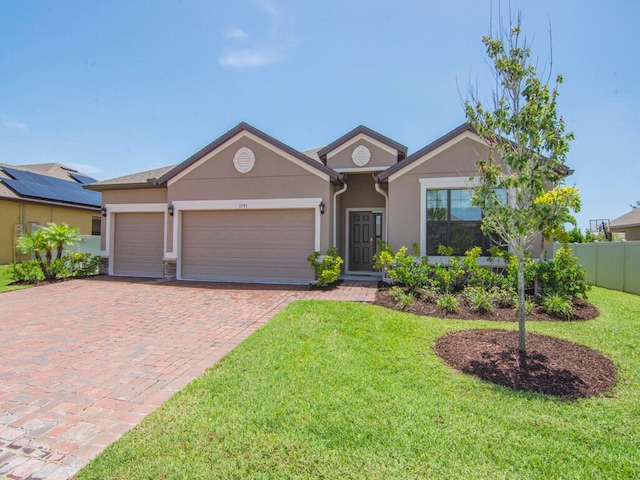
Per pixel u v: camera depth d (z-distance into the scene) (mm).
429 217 10898
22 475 2828
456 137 10617
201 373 4812
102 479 2754
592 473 2830
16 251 18516
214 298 9562
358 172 13484
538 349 5504
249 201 12172
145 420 3588
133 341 6145
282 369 4770
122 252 14242
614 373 4805
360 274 13586
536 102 4938
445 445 3162
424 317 7586
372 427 3422
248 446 3133
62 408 3908
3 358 5387
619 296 11148
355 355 5297
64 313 8109
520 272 5332
